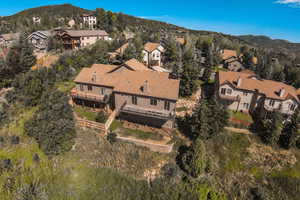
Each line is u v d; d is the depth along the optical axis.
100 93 36.88
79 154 27.64
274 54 98.75
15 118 32.75
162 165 27.12
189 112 37.94
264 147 32.31
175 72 48.00
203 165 25.44
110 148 28.61
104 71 38.97
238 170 28.72
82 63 53.12
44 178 24.66
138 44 66.44
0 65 41.09
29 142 28.72
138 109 33.03
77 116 35.22
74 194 23.31
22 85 37.12
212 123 30.73
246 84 40.53
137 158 27.56
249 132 34.69
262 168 29.22
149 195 23.95
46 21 98.06
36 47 68.38
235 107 41.78
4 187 23.05
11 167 25.06
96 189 24.06
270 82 40.94
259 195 25.05
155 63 64.06
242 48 96.75
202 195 24.30
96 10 104.25
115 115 35.81
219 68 68.69
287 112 36.81
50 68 46.06
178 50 69.38
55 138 26.73
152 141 30.02
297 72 57.72
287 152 31.56
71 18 120.06
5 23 107.75
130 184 24.81
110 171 25.95
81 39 70.31
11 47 48.59
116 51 63.28
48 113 29.66
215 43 92.06
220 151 30.80
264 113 37.97
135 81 35.19
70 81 47.09
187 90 43.16
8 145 28.16
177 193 24.25
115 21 102.19
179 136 31.88
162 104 32.44
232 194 25.47
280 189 26.73
